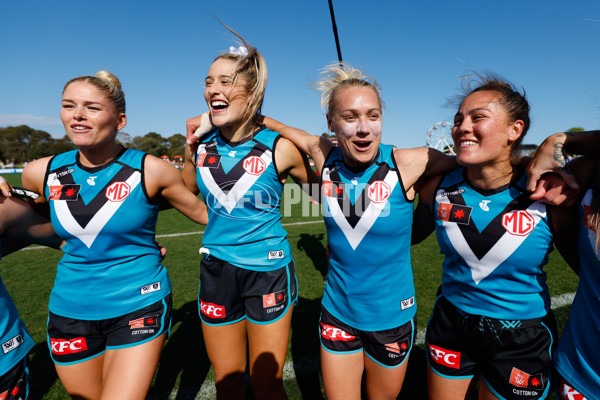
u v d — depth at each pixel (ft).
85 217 5.24
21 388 4.89
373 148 5.22
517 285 4.77
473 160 4.48
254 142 6.41
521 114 4.40
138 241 5.60
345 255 5.70
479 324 4.94
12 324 4.85
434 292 13.01
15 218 5.15
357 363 5.83
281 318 6.35
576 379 4.18
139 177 5.41
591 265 4.08
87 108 4.96
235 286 6.39
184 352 9.28
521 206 4.57
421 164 5.44
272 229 6.57
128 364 5.14
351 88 5.12
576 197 4.18
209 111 6.79
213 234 6.60
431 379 5.56
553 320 4.94
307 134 6.48
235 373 6.64
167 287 5.94
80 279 5.36
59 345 5.43
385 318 5.58
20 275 15.80
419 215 5.85
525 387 4.73
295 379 8.02
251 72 6.16
